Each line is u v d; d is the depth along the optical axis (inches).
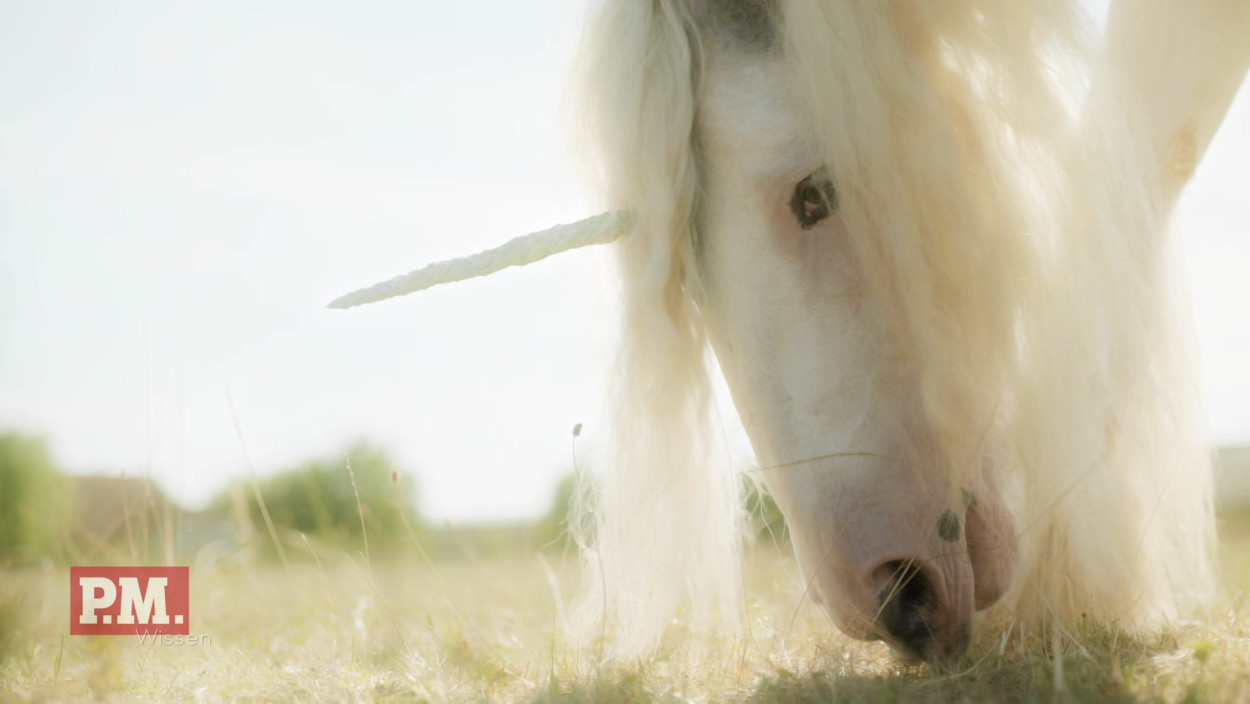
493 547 136.7
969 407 64.4
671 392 69.2
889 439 63.2
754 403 66.3
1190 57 77.3
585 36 73.9
